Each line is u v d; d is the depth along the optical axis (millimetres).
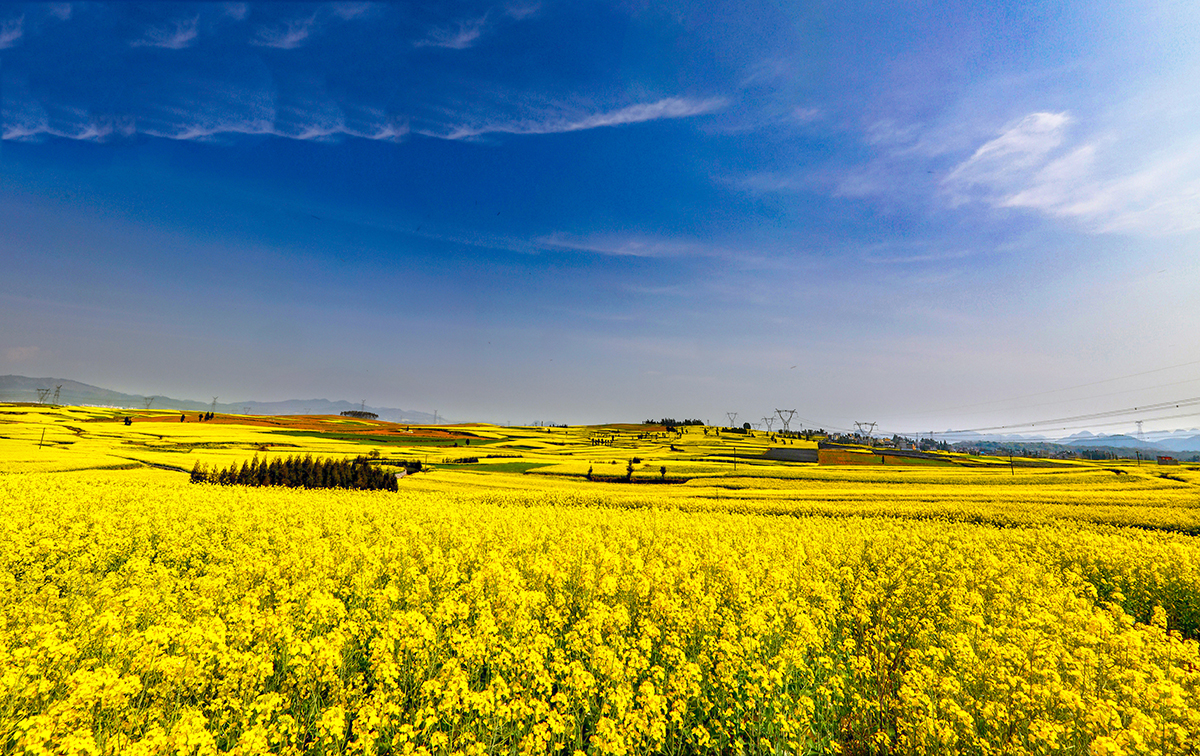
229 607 8836
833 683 7238
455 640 7598
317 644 6828
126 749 5066
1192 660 8367
